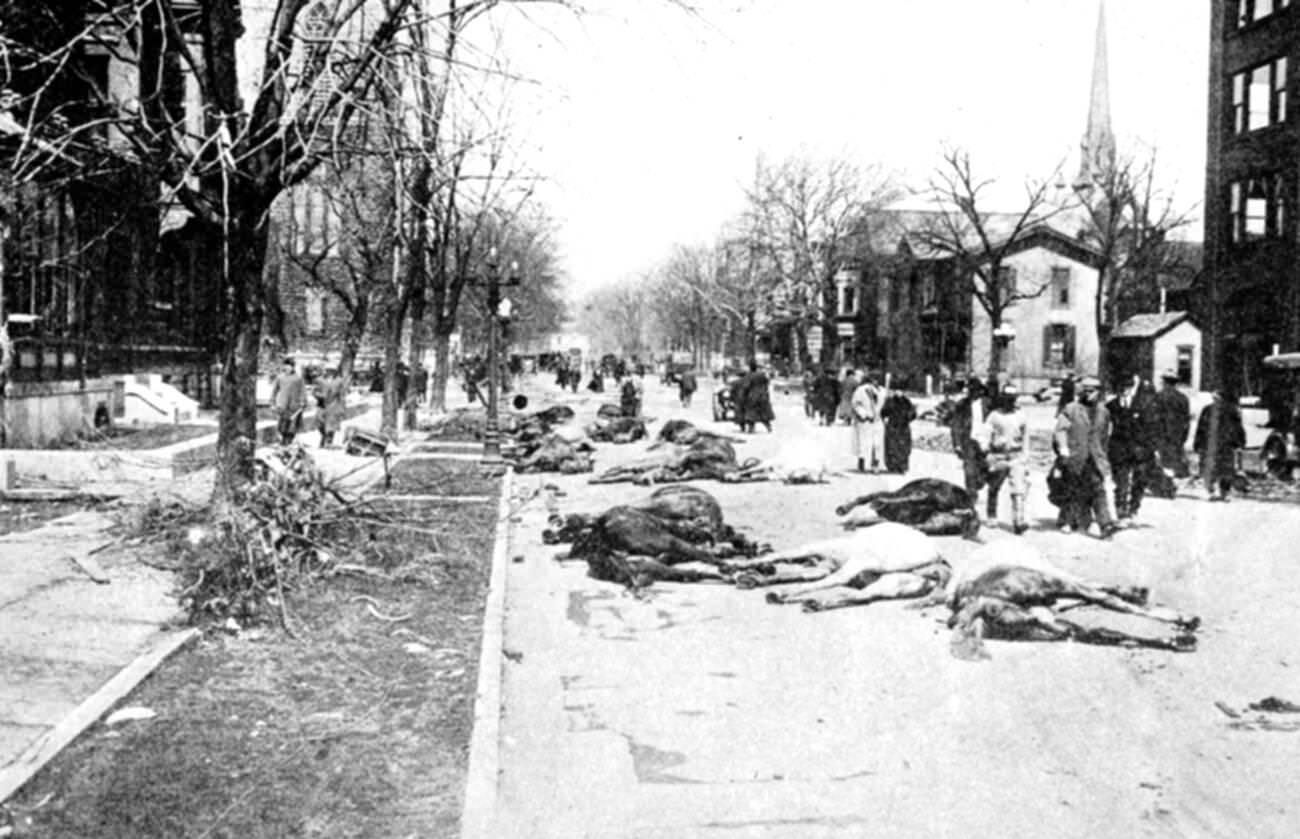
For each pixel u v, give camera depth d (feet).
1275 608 32.71
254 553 32.91
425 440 98.58
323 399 89.20
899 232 230.27
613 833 18.65
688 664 28.89
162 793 18.99
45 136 46.91
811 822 19.07
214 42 38.42
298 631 30.27
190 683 25.46
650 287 524.11
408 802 18.80
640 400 129.08
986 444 50.65
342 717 23.31
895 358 232.12
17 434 69.51
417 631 30.78
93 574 35.04
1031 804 19.63
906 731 23.56
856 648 30.14
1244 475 59.52
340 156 45.19
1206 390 81.05
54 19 42.09
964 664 28.40
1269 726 23.24
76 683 24.94
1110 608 31.78
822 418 127.13
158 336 107.45
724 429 119.34
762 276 241.35
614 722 24.39
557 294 376.27
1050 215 175.63
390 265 91.09
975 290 173.88
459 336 232.94
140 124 39.63
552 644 30.99
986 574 32.32
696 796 20.26
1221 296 81.92
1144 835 18.20
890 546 38.24
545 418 112.47
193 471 64.85
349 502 42.55
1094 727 23.41
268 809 18.42
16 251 67.10
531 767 21.79
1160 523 49.67
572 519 48.29
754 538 48.93
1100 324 151.23
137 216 94.02
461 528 49.26
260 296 40.32
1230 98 81.56
